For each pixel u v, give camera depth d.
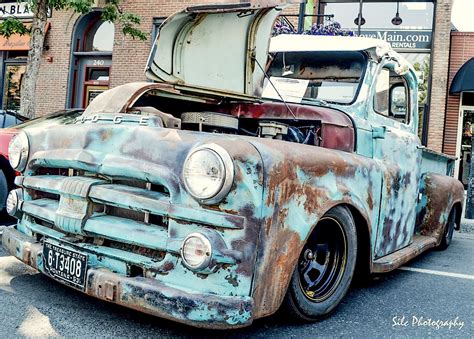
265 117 3.65
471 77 11.30
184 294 2.37
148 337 2.73
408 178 4.33
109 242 2.75
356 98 3.88
